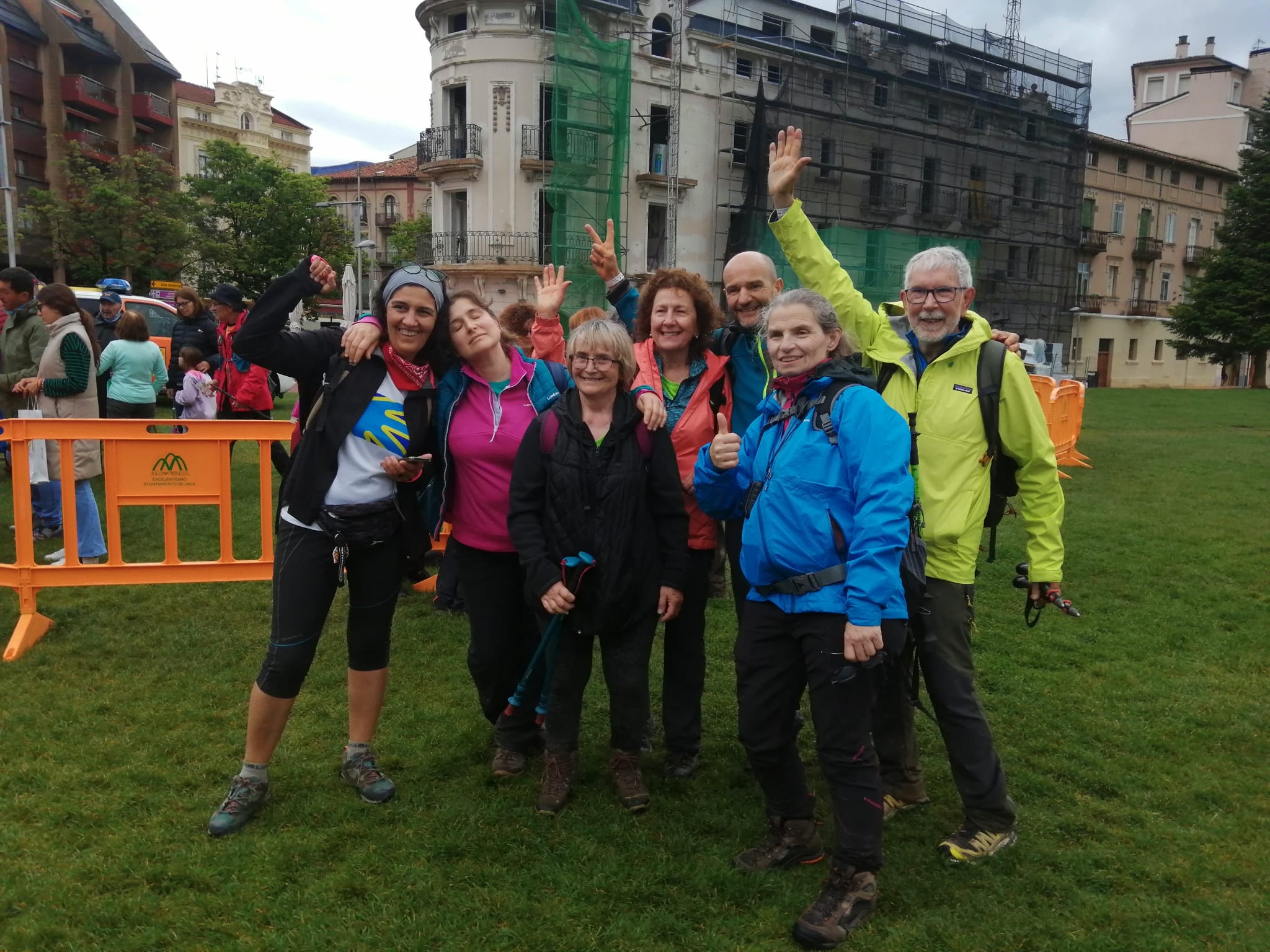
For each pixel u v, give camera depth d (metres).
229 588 5.62
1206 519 8.66
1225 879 2.84
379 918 2.54
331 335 3.13
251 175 42.12
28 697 3.97
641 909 2.63
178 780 3.26
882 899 2.70
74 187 37.06
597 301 29.72
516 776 3.42
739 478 2.84
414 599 5.54
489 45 29.23
